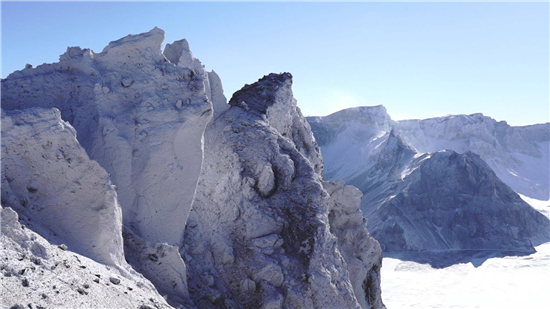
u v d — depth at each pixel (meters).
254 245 19.39
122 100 19.20
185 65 23.88
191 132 19.41
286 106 28.73
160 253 16.28
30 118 14.05
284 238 19.88
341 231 26.84
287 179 21.52
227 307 17.42
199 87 20.28
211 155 22.66
